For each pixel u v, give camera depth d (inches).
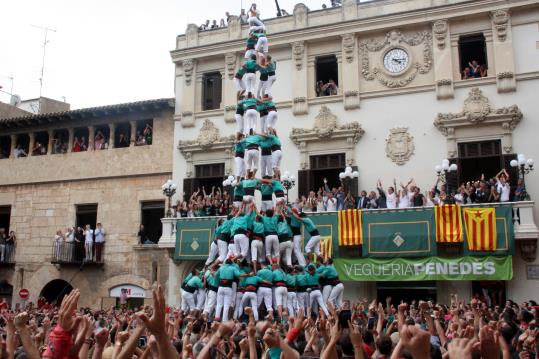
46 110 1610.5
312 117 1047.6
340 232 911.7
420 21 987.3
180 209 1050.7
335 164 1023.6
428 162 955.3
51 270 1187.3
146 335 406.6
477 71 959.6
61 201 1221.1
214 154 1109.1
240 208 650.2
